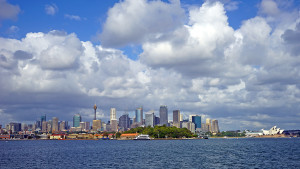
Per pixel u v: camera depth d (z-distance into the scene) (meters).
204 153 199.62
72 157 181.50
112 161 152.38
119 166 131.50
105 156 184.50
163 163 140.25
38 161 159.62
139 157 172.75
